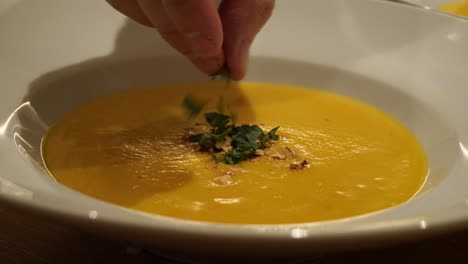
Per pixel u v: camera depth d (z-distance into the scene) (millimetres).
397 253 306
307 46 449
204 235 239
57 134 388
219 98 424
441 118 390
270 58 449
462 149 355
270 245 240
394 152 385
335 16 454
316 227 243
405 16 442
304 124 408
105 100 424
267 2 359
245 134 374
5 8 411
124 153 372
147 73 442
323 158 374
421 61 424
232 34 350
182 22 312
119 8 362
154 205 332
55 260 300
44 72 403
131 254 303
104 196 338
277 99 436
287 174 356
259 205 334
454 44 421
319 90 444
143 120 406
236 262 284
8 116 361
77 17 434
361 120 416
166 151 373
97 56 428
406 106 411
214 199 336
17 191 257
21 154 324
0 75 383
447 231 250
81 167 360
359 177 359
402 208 287
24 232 313
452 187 314
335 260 300
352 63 439
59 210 248
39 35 416
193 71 448
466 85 398
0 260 299
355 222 252
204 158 367
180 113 416
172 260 298
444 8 522
